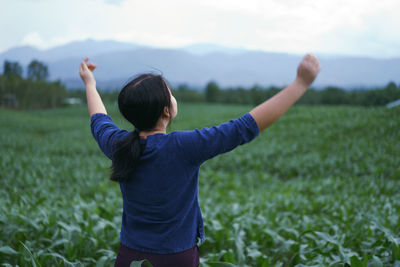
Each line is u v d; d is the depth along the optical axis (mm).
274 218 5312
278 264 3410
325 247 3557
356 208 6324
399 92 21625
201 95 83625
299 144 16328
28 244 3264
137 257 1352
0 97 79938
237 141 1216
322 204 7047
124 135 1418
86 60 1879
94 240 3574
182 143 1275
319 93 39938
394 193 8242
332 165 11945
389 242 3307
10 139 22547
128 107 1318
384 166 10930
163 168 1289
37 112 61875
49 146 20203
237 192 9789
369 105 22766
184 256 1351
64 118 50562
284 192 9383
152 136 1342
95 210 5523
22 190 8984
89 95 1715
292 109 28078
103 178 11398
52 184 10094
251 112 1225
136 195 1338
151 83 1340
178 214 1336
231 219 5145
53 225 3971
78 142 22594
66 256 3490
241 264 3316
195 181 1365
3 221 3893
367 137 15336
